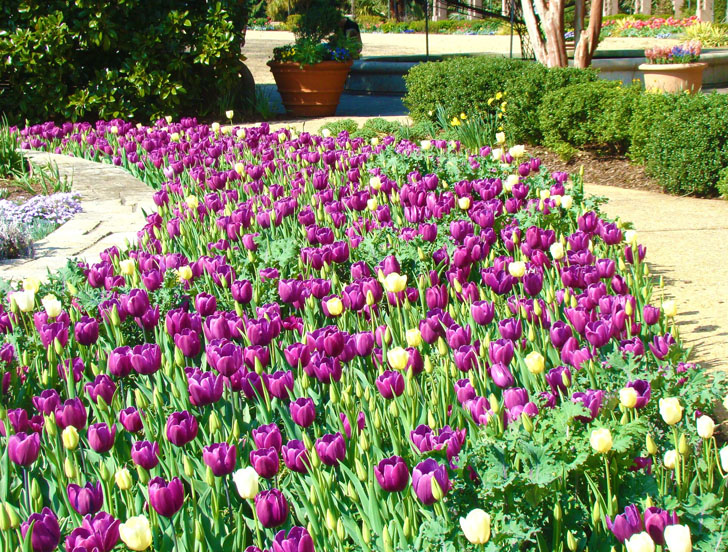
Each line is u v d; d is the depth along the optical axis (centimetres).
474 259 469
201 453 298
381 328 353
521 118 1123
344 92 2216
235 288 400
